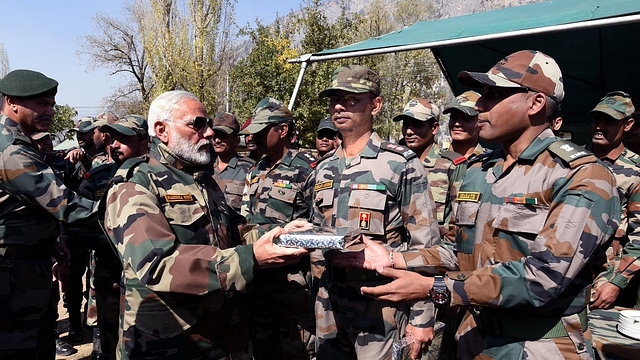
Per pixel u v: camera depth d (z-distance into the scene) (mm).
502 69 1853
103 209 2184
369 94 2764
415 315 2494
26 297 3109
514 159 1912
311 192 3512
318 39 15859
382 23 29531
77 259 5094
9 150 2969
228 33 24609
